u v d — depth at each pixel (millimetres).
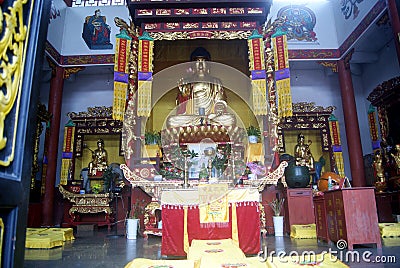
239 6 9469
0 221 1483
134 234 7578
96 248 5934
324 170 12102
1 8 1490
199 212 5016
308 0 12977
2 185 1458
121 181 10492
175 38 9477
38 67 1821
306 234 7156
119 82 8938
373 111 12086
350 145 11539
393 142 10289
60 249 5809
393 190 9750
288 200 8086
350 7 11516
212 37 9492
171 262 3195
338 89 13547
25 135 1677
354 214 5188
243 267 2850
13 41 1584
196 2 9273
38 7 1823
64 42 12500
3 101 1490
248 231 4973
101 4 13109
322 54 12430
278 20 9609
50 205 10805
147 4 9312
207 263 2971
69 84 13539
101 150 12062
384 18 9812
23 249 1647
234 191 5129
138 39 9414
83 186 11461
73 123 11977
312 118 12148
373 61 12727
